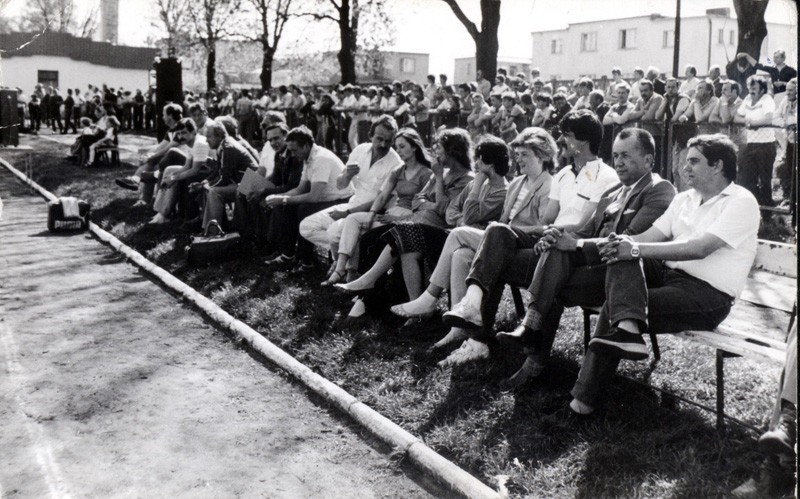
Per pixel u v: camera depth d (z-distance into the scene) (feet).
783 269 15.48
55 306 20.70
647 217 13.87
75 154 58.23
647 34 72.90
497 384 14.30
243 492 10.95
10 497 10.73
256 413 13.80
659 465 11.05
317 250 24.36
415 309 16.75
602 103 36.86
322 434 12.96
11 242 29.73
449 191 19.16
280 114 26.05
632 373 14.57
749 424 11.59
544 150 16.88
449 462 11.45
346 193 23.77
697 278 12.69
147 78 137.08
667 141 33.06
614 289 12.12
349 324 18.16
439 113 48.49
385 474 11.59
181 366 16.19
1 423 13.16
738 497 10.12
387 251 18.16
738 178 29.81
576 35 83.05
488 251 14.40
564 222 15.92
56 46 128.77
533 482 10.87
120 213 34.78
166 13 94.27
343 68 82.28
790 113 27.76
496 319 18.04
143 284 23.27
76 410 13.75
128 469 11.59
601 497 10.37
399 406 13.65
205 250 24.86
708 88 31.09
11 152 67.00
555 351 15.78
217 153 28.86
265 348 16.87
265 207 25.23
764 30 33.50
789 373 9.85
